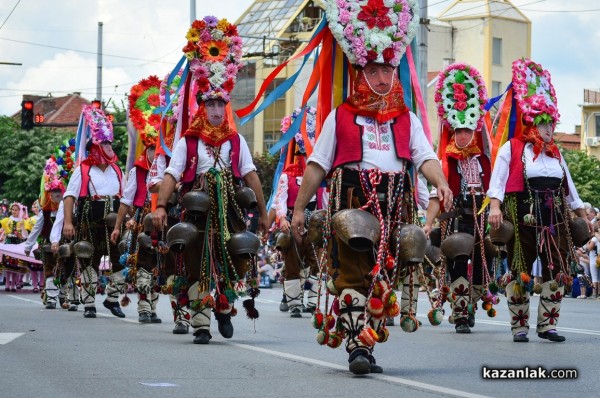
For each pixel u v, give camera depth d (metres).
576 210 12.49
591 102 87.00
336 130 9.07
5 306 19.94
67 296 18.92
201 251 11.62
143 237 14.88
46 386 8.12
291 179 17.72
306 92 10.12
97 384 8.24
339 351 11.03
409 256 8.80
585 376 8.82
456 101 14.62
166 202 11.63
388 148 9.05
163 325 14.84
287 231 17.22
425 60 26.66
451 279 14.14
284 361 9.95
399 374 8.97
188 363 9.73
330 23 9.34
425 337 13.11
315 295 17.62
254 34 66.56
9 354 10.43
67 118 104.88
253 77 65.62
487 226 14.30
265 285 33.66
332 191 9.00
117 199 16.62
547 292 12.35
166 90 15.23
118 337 12.55
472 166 14.45
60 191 19.70
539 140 12.23
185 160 11.69
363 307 8.84
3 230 28.66
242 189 11.66
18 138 75.56
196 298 11.76
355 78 9.63
